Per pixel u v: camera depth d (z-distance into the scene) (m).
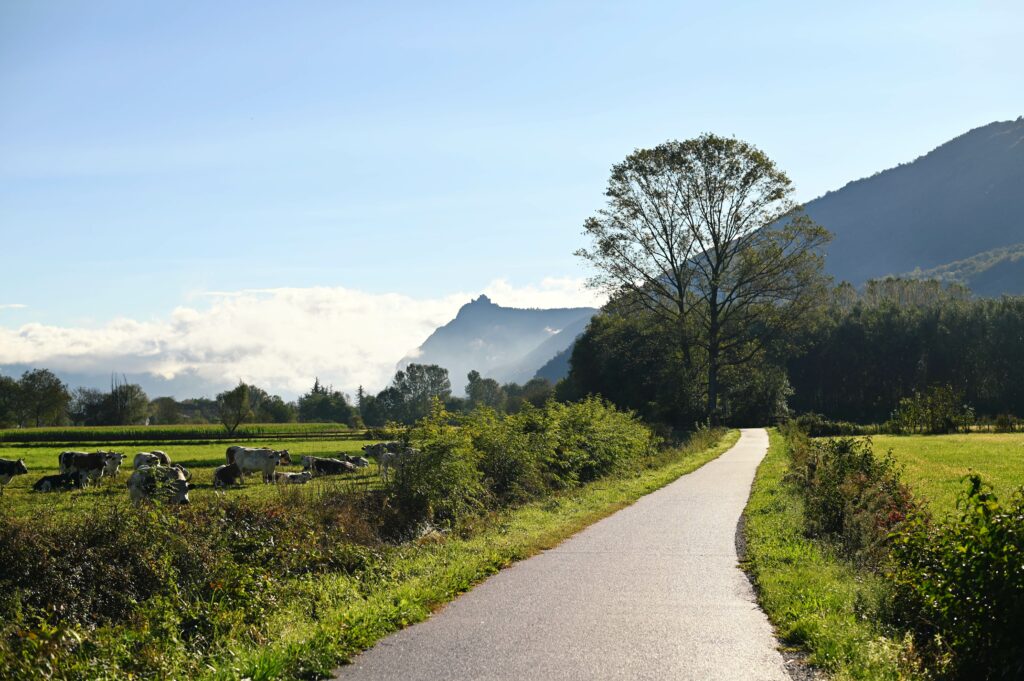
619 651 8.34
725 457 42.56
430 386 182.75
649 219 64.88
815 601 9.93
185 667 7.58
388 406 174.50
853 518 14.32
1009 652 6.85
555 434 28.19
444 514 18.98
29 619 9.62
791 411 85.44
